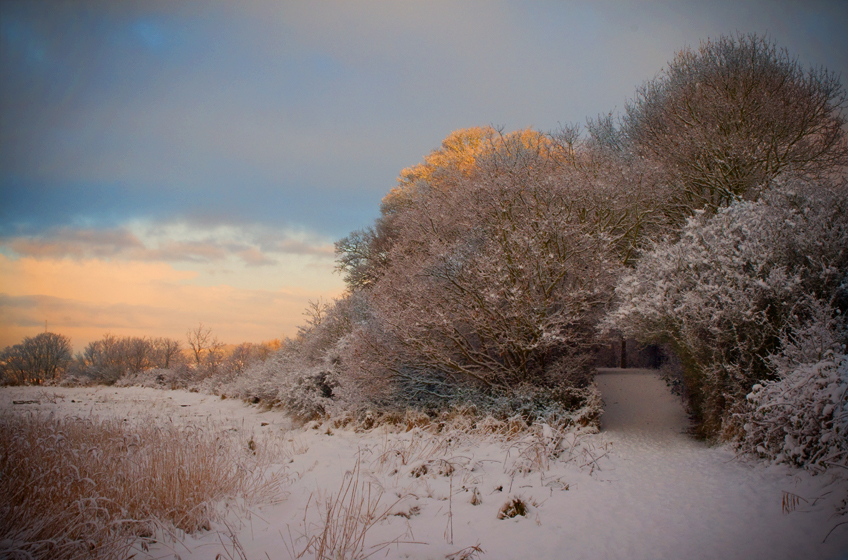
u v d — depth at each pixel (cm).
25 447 634
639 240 1630
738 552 397
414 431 1088
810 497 502
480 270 1293
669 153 1811
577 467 707
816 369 642
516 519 504
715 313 931
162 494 568
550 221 1344
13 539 464
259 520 558
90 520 487
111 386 3878
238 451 866
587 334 1417
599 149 2044
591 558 408
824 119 1667
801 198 1049
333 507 523
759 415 724
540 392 1264
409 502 562
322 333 2045
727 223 1043
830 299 876
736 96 1709
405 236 1805
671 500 554
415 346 1359
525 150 1916
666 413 1309
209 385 3025
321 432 1345
